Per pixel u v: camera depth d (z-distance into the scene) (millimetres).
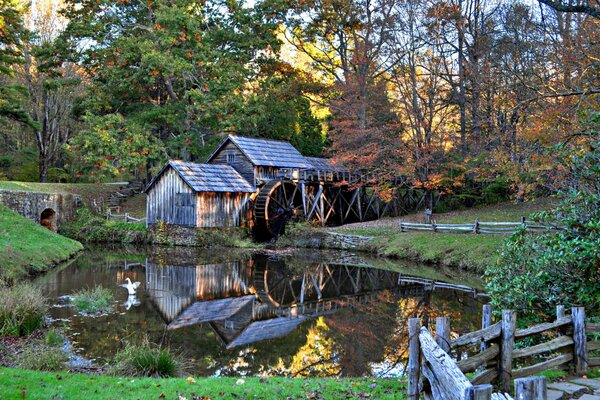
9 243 20062
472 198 32469
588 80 16516
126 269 21156
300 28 38156
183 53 34469
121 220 34312
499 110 25328
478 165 26797
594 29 17609
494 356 6340
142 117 34312
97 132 32219
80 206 35688
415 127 27391
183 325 12820
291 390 7629
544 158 15445
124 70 34062
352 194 36688
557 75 18797
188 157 36812
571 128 14508
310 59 45531
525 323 9180
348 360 10453
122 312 13844
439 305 15055
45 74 39125
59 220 32719
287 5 37688
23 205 29250
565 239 9078
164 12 33062
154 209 31828
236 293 17172
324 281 19375
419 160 26125
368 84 32906
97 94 35156
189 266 22469
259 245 30109
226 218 31188
